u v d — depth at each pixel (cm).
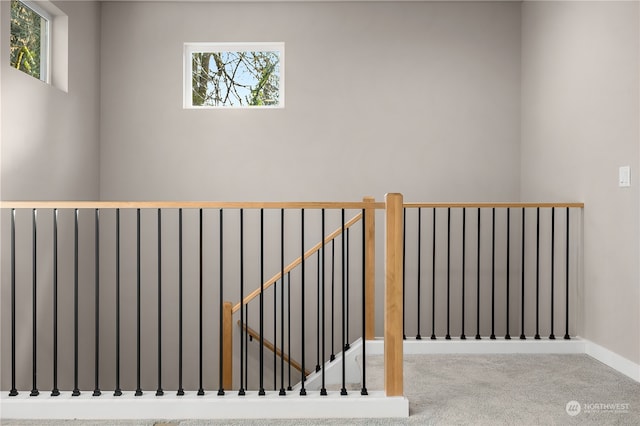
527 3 514
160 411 280
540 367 367
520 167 530
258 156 531
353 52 530
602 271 377
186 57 539
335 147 529
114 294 528
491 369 363
